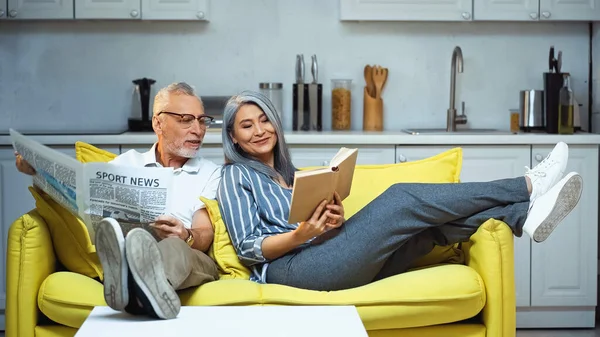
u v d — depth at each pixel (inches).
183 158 116.7
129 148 153.9
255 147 111.5
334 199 102.9
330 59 173.5
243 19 172.4
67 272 104.3
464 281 99.0
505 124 175.6
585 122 176.1
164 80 173.0
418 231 102.0
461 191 102.0
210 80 173.3
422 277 99.0
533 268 155.6
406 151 154.1
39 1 162.1
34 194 106.4
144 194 99.1
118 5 162.4
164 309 84.4
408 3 164.7
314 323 83.0
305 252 103.3
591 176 155.3
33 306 101.6
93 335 79.4
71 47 172.2
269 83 168.4
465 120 170.2
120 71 172.6
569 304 156.4
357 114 175.2
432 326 100.6
